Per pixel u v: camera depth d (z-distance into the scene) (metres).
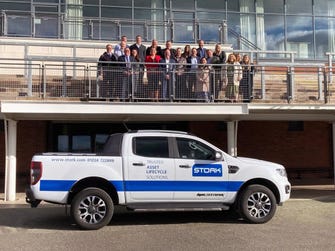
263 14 22.00
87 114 14.05
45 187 9.95
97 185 10.34
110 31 19.42
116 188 10.20
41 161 9.99
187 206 10.46
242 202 10.56
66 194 10.00
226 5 21.66
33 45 18.03
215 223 10.70
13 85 13.82
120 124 19.83
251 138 20.73
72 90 13.92
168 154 10.47
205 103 14.12
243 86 14.46
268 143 20.81
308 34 22.33
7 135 14.59
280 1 22.20
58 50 18.77
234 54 15.11
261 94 14.62
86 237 9.32
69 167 10.07
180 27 19.84
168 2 21.08
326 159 21.17
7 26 18.53
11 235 9.59
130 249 8.31
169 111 14.02
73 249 8.34
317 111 15.12
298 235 9.41
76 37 19.09
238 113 14.24
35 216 11.79
